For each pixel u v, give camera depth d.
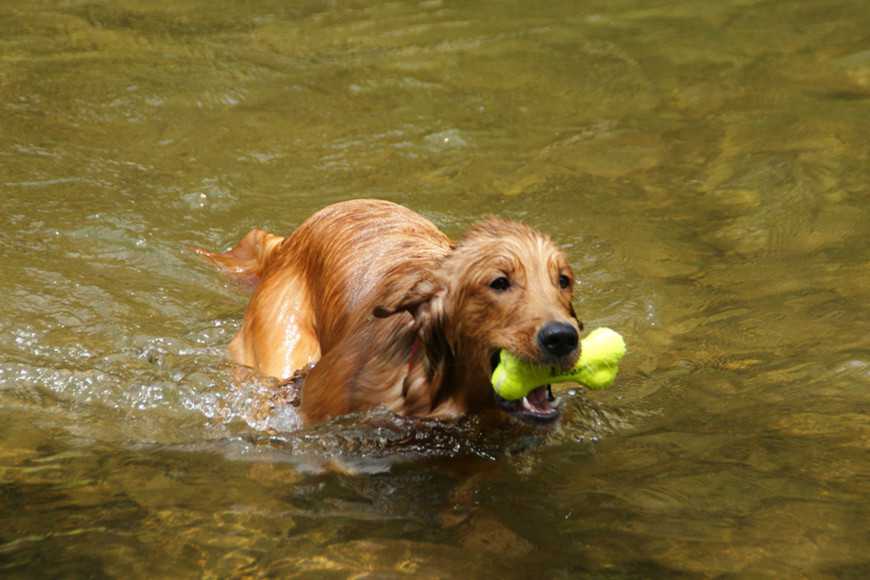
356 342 10.12
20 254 13.24
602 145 16.78
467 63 19.88
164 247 13.62
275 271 11.91
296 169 15.84
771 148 16.36
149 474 9.17
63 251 13.41
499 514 8.51
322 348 10.90
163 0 23.20
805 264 13.09
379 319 10.09
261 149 16.39
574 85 19.00
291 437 9.86
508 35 21.20
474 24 21.83
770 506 8.37
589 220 14.45
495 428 9.83
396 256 10.50
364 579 7.56
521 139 16.97
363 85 18.80
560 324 8.70
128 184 15.20
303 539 8.11
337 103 18.09
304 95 18.36
